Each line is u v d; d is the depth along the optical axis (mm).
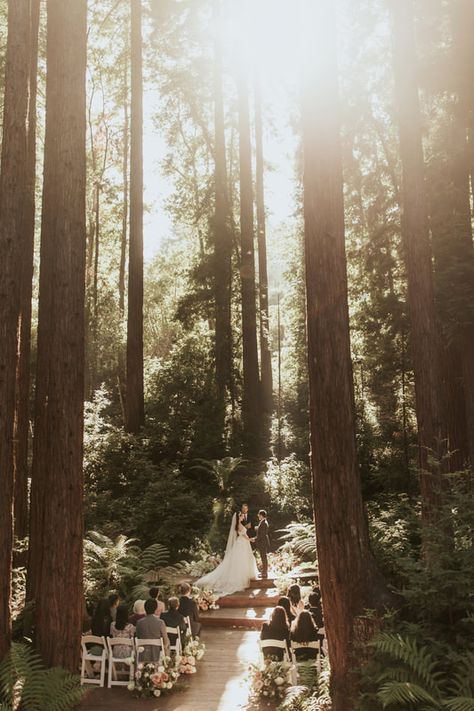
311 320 7898
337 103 8328
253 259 26750
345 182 18703
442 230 13414
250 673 9227
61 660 8648
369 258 17156
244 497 20859
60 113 9547
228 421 25297
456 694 5906
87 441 21516
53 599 8711
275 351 36250
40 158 28719
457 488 7477
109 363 30281
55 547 8781
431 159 14109
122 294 37031
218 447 23984
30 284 14898
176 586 13984
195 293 27047
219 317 26141
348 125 17984
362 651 6957
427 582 6555
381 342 18219
